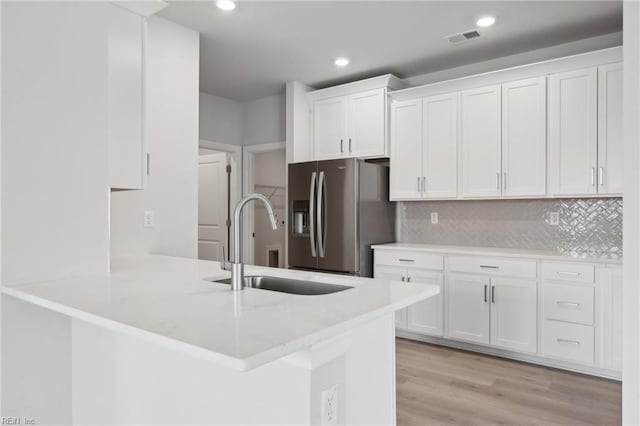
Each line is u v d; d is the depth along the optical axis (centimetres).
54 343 168
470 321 330
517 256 308
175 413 139
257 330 93
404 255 363
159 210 293
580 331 284
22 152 153
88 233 174
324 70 404
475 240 381
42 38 159
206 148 478
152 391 146
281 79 429
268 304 120
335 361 112
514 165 331
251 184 515
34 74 157
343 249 372
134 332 96
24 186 154
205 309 114
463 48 350
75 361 173
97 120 177
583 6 278
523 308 307
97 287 148
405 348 346
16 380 156
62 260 166
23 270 154
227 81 436
